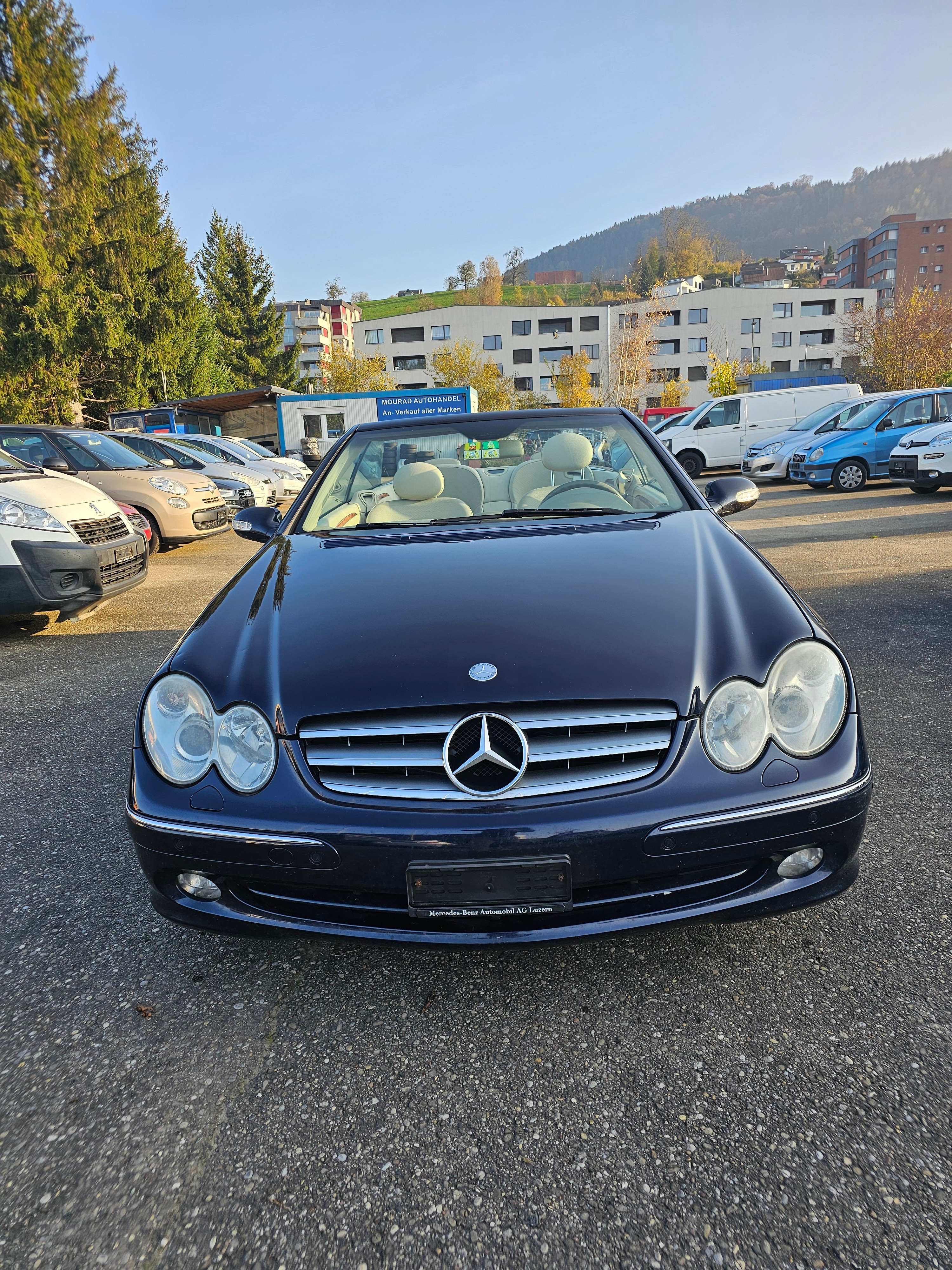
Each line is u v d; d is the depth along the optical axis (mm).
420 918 1484
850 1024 1550
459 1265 1134
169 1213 1229
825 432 12625
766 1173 1252
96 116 24625
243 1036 1609
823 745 1516
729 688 1515
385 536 2338
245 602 1932
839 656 1599
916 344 39844
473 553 2084
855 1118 1342
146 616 5609
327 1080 1488
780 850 1491
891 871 2059
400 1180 1272
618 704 1500
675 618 1667
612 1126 1355
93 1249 1175
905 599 5016
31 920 2027
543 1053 1528
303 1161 1315
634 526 2248
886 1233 1145
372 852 1452
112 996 1738
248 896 1604
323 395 21719
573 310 65375
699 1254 1132
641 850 1444
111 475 8195
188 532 8453
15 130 22672
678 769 1471
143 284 26875
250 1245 1175
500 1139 1343
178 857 1546
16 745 3260
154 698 1633
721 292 66312
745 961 1753
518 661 1545
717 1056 1494
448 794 1466
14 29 22469
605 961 1782
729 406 16188
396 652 1604
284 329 49281
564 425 2871
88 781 2871
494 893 1453
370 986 1745
